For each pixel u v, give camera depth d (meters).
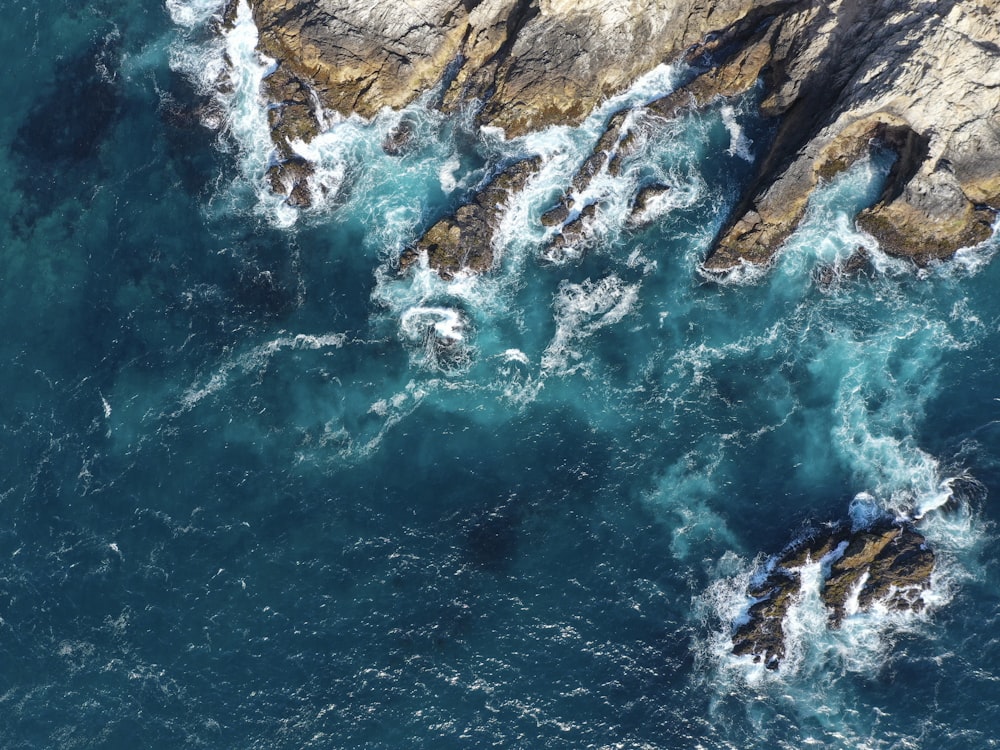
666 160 67.81
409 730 54.66
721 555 57.69
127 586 59.00
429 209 67.94
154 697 56.25
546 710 54.91
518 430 62.03
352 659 56.47
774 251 64.69
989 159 61.31
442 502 60.25
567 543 58.97
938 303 62.78
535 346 64.06
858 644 55.19
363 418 62.66
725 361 62.84
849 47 64.00
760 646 55.25
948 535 56.81
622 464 60.69
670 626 56.47
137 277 67.44
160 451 62.41
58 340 66.19
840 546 56.72
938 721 53.00
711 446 60.69
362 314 65.62
